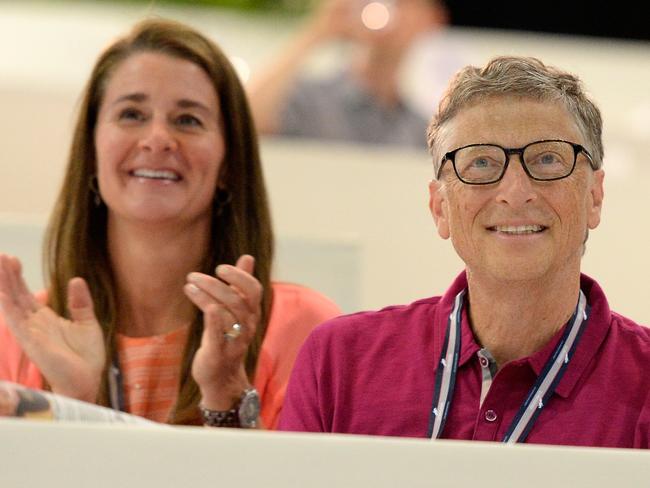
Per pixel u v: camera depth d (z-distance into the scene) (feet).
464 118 11.32
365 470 7.09
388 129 29.63
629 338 11.62
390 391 11.87
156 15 17.84
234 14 31.65
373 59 29.58
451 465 7.13
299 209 25.34
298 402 12.45
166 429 7.05
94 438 6.98
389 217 25.52
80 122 16.87
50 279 16.96
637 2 34.86
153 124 16.28
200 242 16.80
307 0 32.09
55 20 29.86
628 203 26.25
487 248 11.08
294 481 7.05
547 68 11.53
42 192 25.79
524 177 10.96
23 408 8.59
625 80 31.53
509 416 11.25
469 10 33.30
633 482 7.16
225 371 13.08
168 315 16.58
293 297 16.74
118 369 15.93
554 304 11.35
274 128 28.99
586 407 11.10
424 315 12.44
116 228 16.63
